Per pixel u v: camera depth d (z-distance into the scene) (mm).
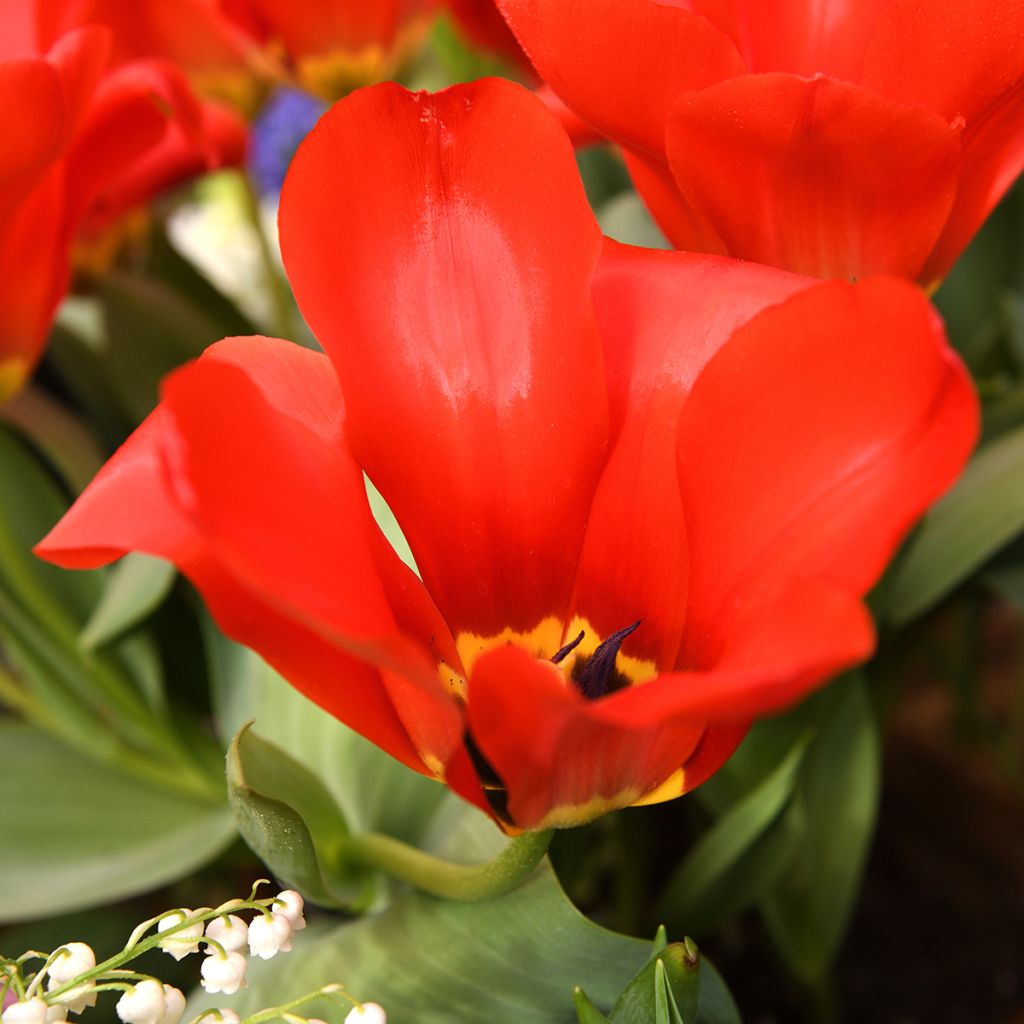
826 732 387
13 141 330
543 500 285
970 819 515
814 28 309
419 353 281
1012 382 461
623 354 284
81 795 438
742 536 256
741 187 304
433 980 313
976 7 286
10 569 425
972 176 313
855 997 454
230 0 459
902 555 373
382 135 275
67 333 494
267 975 325
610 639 280
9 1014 265
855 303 241
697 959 277
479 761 290
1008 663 598
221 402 241
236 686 408
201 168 474
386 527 343
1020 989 454
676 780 271
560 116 357
